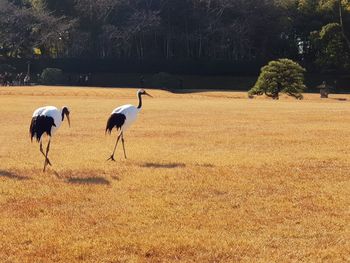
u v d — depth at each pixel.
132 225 10.13
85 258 8.53
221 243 9.18
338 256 8.72
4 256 8.58
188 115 35.12
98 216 10.66
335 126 28.38
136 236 9.50
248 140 22.55
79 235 9.51
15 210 11.08
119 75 99.88
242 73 101.75
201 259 8.55
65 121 30.02
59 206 11.41
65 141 22.06
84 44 99.94
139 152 19.00
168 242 9.18
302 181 14.02
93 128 26.94
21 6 105.94
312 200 12.05
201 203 11.70
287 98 64.06
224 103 49.19
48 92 61.88
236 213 10.99
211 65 101.44
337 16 102.25
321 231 9.94
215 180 13.97
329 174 14.95
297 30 106.19
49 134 15.30
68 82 93.38
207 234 9.65
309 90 93.69
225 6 96.00
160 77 90.50
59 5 99.88
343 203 11.80
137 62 100.94
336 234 9.77
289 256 8.70
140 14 95.06
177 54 104.62
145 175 14.53
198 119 32.38
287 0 104.94
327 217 10.77
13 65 99.31
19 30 94.38
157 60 101.25
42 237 9.39
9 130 25.88
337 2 102.38
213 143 21.61
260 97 65.38
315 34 96.94
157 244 9.08
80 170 15.34
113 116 17.50
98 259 8.48
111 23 98.12
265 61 102.44
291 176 14.62
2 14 93.69
